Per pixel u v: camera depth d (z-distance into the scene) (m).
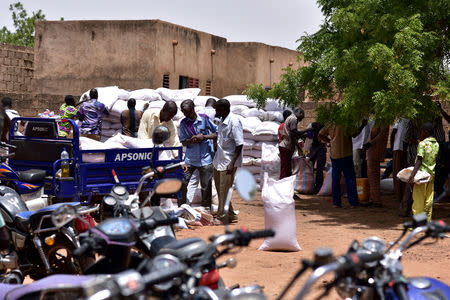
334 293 5.50
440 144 11.41
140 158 8.73
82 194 8.12
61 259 5.71
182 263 3.12
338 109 11.13
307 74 12.01
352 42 10.95
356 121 10.76
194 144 9.33
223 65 27.14
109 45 22.72
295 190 13.87
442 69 10.20
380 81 10.12
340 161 11.70
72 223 5.35
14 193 5.71
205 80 25.81
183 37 23.88
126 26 22.47
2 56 25.06
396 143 12.45
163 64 22.62
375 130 11.66
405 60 9.45
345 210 11.40
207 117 9.41
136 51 22.36
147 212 4.19
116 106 13.85
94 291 2.65
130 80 22.44
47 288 3.04
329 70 11.20
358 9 10.05
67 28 23.36
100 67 22.88
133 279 2.35
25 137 8.63
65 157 7.96
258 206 11.84
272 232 2.96
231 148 9.21
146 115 9.98
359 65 10.20
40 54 23.78
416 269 6.77
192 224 8.95
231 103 14.60
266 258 7.14
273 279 6.18
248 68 28.81
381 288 3.08
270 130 13.66
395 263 3.16
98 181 8.31
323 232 9.00
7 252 5.27
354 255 2.72
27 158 8.52
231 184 9.37
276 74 30.77
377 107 9.66
